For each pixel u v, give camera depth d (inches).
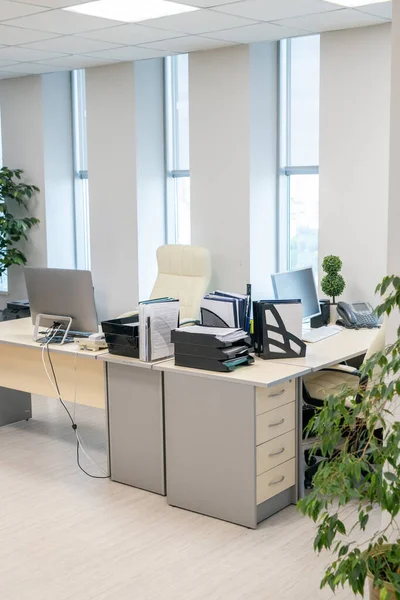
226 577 134.3
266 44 247.1
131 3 182.1
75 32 216.2
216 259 258.1
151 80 277.0
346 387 101.8
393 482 92.7
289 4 186.5
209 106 252.4
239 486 154.3
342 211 228.2
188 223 286.0
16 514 161.8
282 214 259.4
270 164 254.1
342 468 92.4
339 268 220.1
